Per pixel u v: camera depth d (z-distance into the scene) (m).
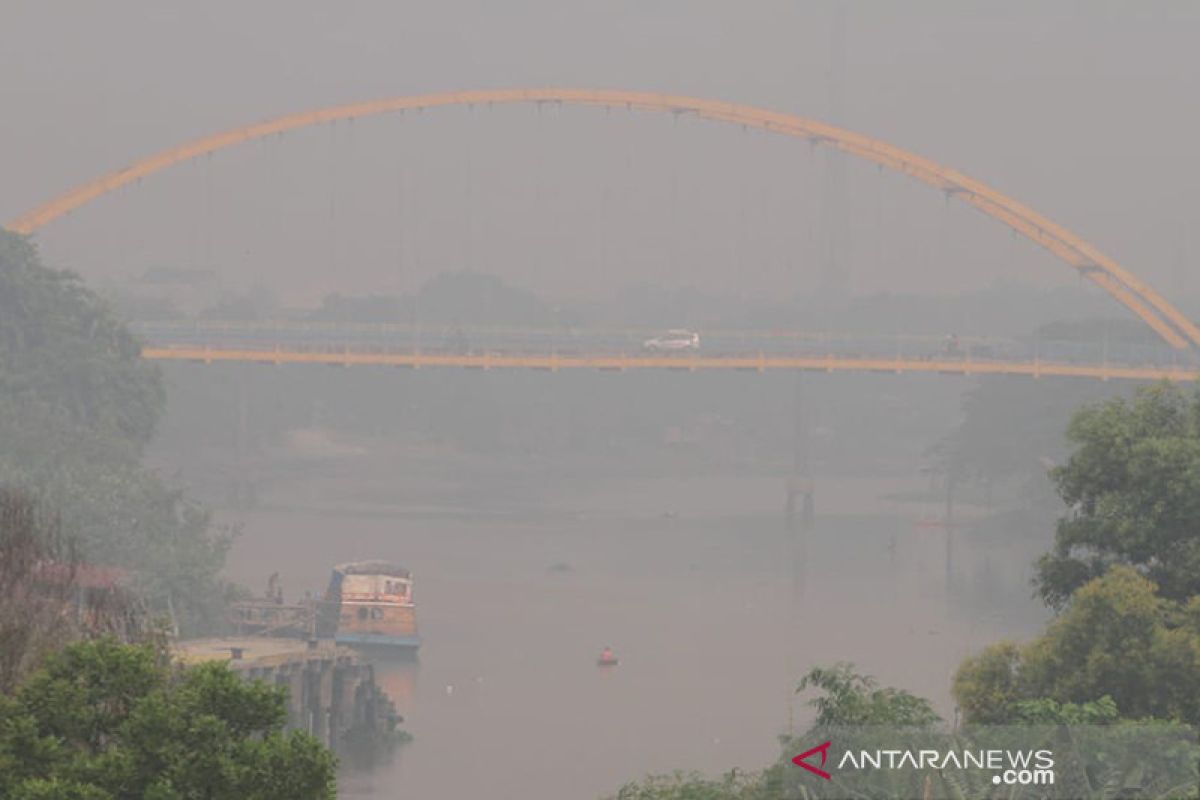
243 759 60.22
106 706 63.16
